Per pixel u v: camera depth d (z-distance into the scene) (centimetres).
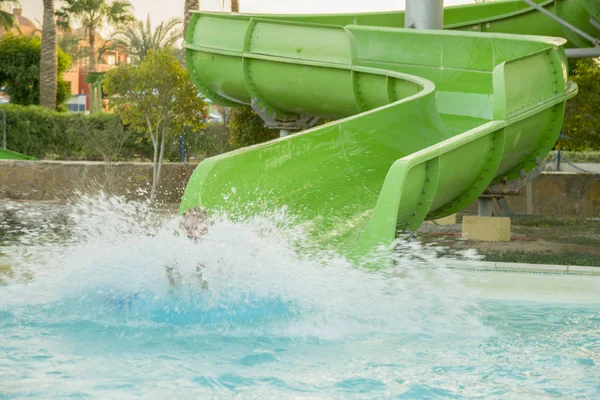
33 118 2295
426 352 480
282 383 407
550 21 1520
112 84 1623
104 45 5603
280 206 790
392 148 920
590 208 1766
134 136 2225
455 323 561
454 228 1287
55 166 1678
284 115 1364
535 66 975
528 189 1786
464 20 1584
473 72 1130
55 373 416
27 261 766
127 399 370
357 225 782
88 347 475
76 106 4838
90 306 575
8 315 551
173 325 530
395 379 419
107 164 1669
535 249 979
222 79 1359
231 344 490
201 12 1364
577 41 1522
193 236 634
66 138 2331
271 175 811
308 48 1201
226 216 742
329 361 455
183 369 430
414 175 732
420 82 1025
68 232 1070
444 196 845
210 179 742
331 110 1243
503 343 507
